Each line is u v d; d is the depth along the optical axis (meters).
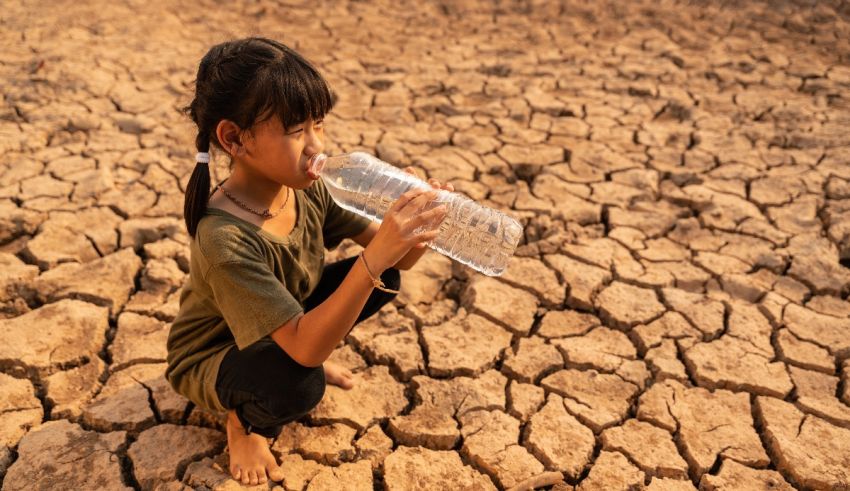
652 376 2.50
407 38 5.66
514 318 2.73
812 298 2.86
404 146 3.98
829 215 3.35
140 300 2.76
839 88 4.70
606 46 5.52
